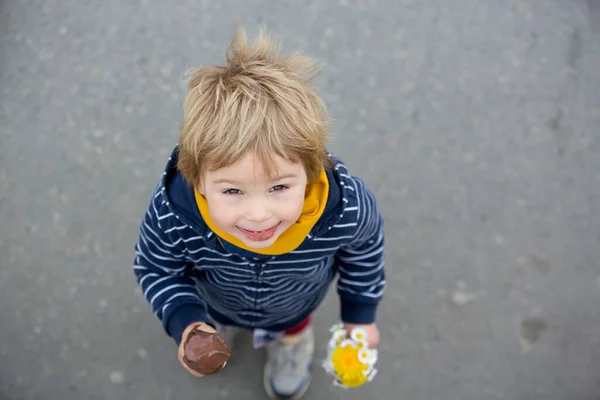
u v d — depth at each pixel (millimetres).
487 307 2258
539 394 2119
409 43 2777
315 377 2133
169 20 2781
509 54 2770
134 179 2430
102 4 2811
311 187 1335
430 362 2162
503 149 2551
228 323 1962
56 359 2121
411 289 2279
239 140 1137
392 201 2424
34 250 2285
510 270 2320
